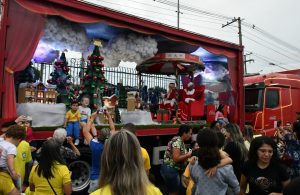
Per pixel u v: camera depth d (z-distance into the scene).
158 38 8.46
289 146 6.04
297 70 13.48
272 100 11.53
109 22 6.77
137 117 7.59
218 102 10.70
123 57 8.61
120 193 1.92
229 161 3.35
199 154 3.35
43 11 5.77
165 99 10.80
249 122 11.45
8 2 5.42
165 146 7.94
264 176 3.32
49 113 6.04
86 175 6.47
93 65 7.60
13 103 5.34
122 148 2.00
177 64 10.17
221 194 3.26
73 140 6.24
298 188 1.65
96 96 7.38
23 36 5.58
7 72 5.33
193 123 8.80
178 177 5.31
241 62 9.65
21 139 4.34
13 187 3.63
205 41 8.59
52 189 3.51
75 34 7.35
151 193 2.01
